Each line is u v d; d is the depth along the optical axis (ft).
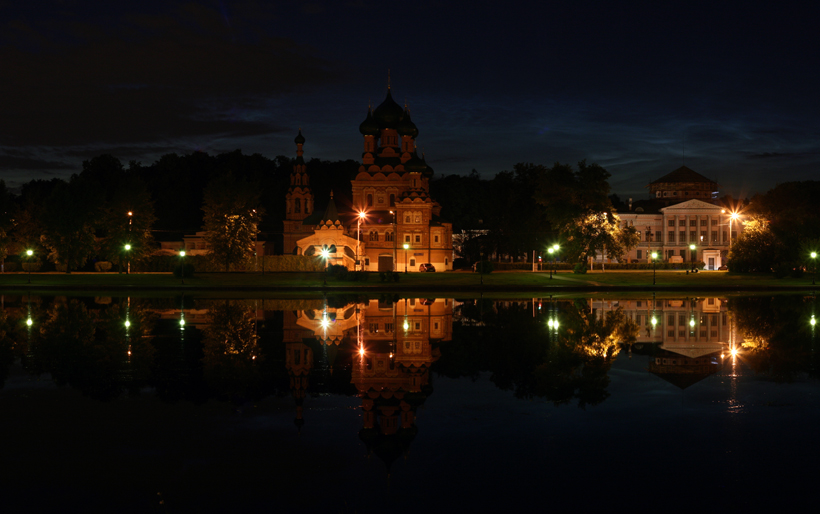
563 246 306.96
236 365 73.26
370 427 48.21
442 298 183.83
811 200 325.42
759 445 43.65
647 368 72.18
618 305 158.40
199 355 79.46
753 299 181.68
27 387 61.16
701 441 44.52
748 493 35.58
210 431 46.93
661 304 161.79
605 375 68.13
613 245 297.94
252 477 37.88
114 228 311.27
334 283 236.84
